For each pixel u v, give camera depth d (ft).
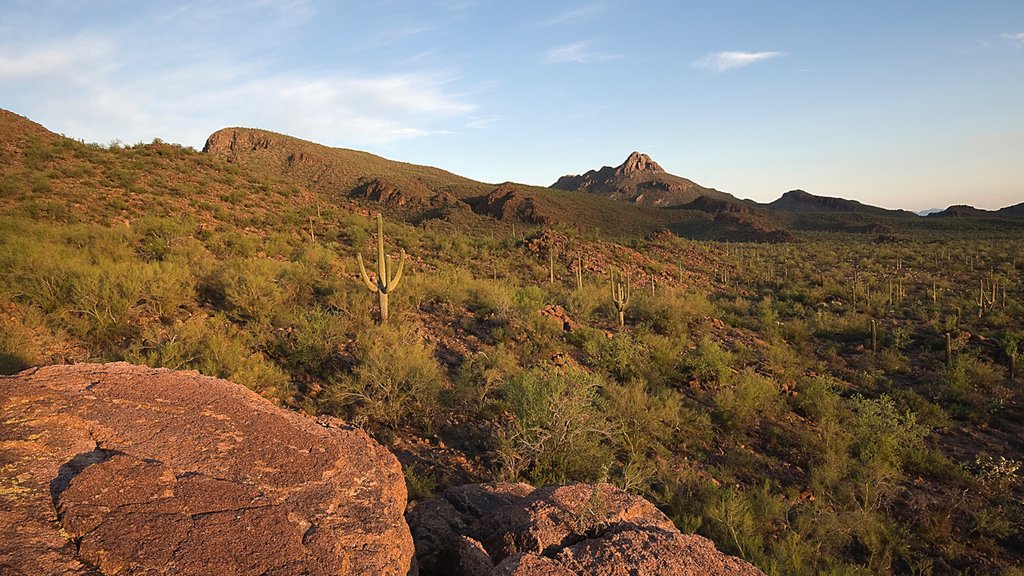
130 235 66.69
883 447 35.53
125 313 34.22
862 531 26.22
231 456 11.69
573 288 104.01
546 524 13.15
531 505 13.99
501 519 13.92
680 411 39.04
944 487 33.63
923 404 48.24
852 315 93.35
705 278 149.89
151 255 61.05
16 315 31.91
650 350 53.01
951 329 77.66
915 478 34.53
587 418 27.14
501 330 49.37
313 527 10.15
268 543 9.27
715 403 40.65
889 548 25.43
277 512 10.19
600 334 54.13
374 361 30.27
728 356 54.60
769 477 32.48
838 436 37.37
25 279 35.42
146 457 10.93
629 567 11.15
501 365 39.37
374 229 126.41
